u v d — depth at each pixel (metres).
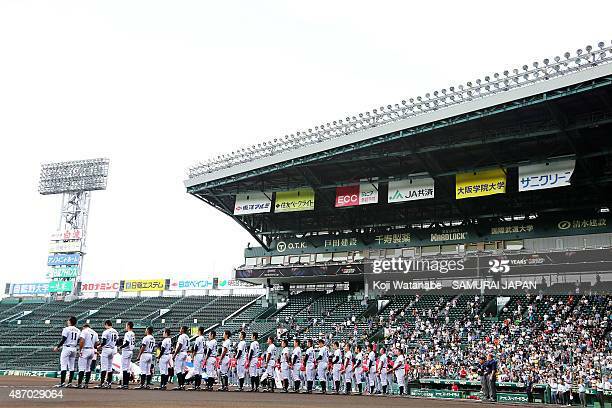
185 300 77.81
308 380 34.31
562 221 51.69
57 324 74.50
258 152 55.50
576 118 42.12
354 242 61.47
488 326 50.34
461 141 45.91
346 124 49.69
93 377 49.22
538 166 45.19
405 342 51.31
